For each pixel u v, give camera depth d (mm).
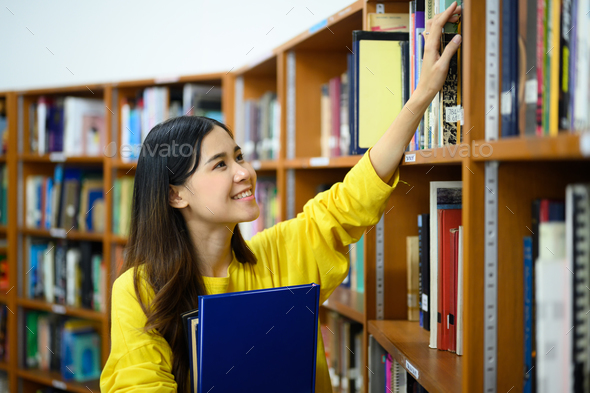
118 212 2396
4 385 2725
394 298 1302
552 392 620
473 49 765
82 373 2457
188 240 1074
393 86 1191
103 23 2781
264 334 886
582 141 469
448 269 1029
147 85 2449
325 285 1189
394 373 1174
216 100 2355
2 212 2727
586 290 588
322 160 1461
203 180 1002
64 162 2756
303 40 1657
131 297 990
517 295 788
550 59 653
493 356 786
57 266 2580
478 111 769
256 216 1047
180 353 990
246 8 2451
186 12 2633
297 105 1832
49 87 2578
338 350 1658
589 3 584
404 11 1249
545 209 700
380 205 1080
